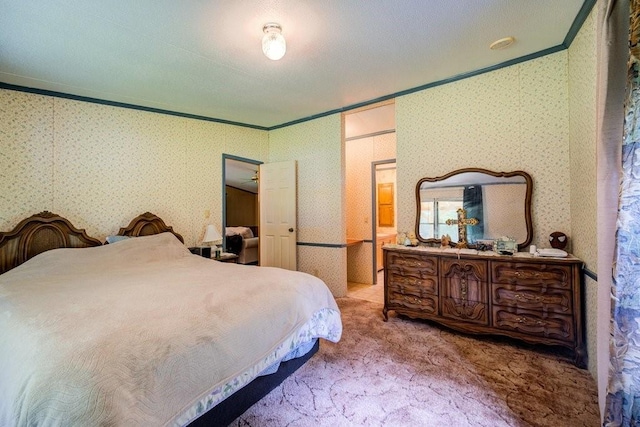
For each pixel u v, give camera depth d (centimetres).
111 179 340
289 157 460
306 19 207
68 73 274
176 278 218
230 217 803
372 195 492
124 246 297
